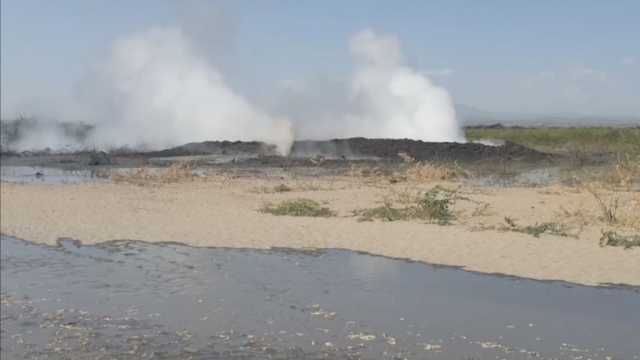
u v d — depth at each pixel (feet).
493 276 38.37
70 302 35.81
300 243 48.32
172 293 37.04
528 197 64.95
